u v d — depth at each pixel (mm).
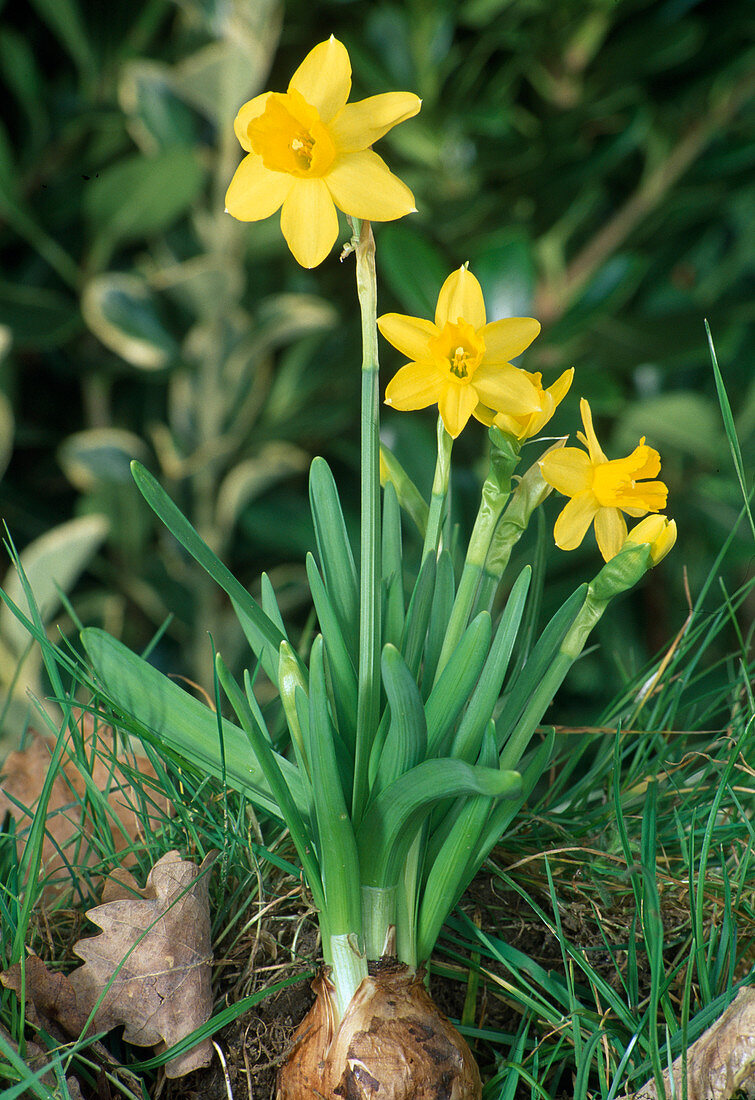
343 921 709
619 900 768
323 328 1564
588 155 1610
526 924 761
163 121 1505
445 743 732
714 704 831
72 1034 730
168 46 1627
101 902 768
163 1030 730
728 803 803
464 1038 730
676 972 743
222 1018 723
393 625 757
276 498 1750
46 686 1417
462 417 707
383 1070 699
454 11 1559
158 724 747
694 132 1658
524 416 716
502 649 716
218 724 730
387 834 708
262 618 738
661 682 833
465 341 712
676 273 1873
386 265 1538
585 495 727
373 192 698
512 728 758
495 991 750
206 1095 732
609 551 728
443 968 748
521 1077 738
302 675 729
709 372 1842
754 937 754
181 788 803
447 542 773
